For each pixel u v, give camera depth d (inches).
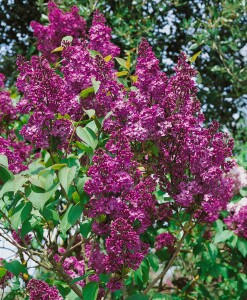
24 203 116.9
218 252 201.2
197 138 119.7
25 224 121.2
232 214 188.5
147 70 125.3
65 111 118.3
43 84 116.2
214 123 121.8
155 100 126.6
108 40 153.1
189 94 126.4
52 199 127.9
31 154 176.2
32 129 116.0
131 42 260.2
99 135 132.6
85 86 126.7
